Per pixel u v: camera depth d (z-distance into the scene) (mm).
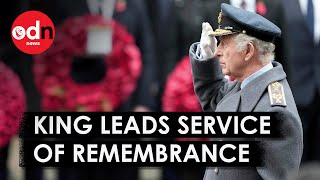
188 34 21078
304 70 22062
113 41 20938
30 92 20734
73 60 20750
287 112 13297
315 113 22219
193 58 14438
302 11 22141
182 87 20859
